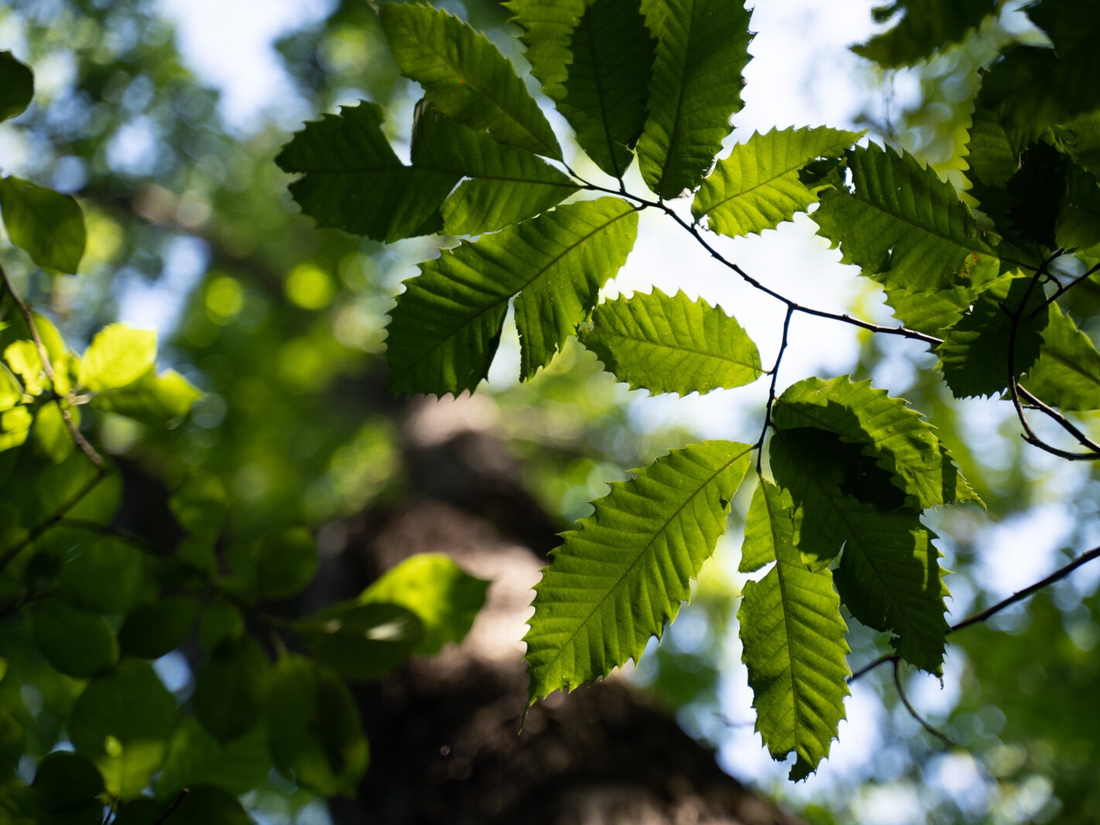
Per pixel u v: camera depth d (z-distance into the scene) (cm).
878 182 67
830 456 67
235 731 98
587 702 144
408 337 68
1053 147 66
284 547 101
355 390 396
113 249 408
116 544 99
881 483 66
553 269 68
